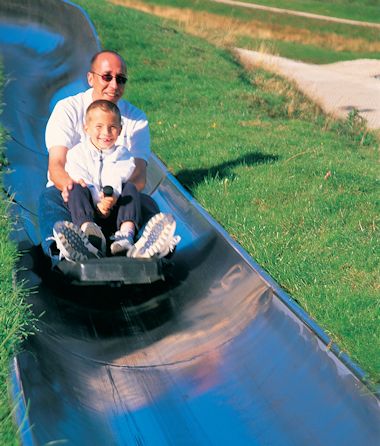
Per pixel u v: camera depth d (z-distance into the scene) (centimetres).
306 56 2652
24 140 762
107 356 414
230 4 3341
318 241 582
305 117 1291
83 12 1123
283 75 1780
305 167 793
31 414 314
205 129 972
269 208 659
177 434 354
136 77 1291
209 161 802
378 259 548
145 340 436
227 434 357
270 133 1007
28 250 500
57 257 463
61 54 1113
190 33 1939
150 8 3020
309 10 3641
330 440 343
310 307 470
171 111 1096
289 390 379
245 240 584
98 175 485
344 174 779
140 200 505
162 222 455
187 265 523
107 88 542
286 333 417
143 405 373
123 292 476
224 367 408
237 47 2064
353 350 415
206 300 480
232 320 449
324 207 659
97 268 439
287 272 521
